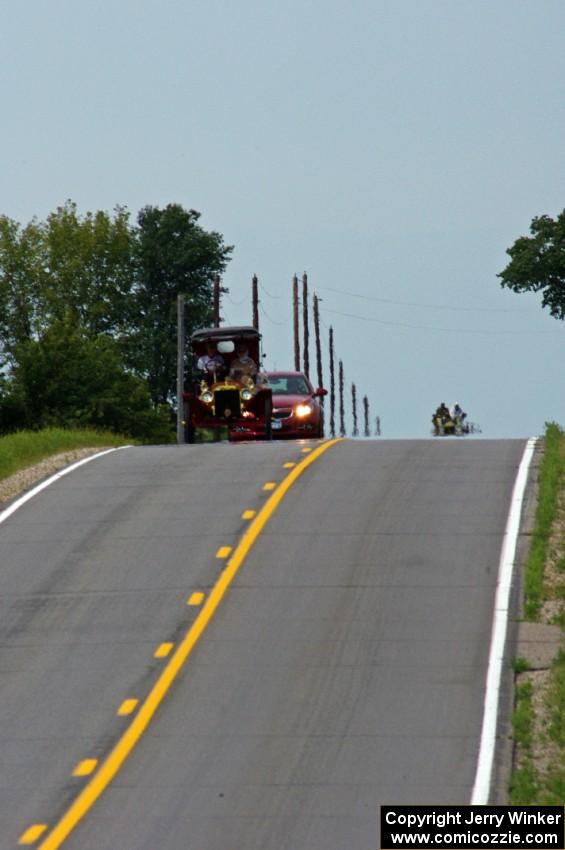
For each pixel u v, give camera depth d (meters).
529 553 77.19
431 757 52.19
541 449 106.38
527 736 53.53
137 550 81.00
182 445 120.00
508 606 69.19
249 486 95.81
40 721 57.53
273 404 142.88
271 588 73.00
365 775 50.66
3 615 71.44
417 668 61.50
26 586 75.69
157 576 76.00
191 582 74.56
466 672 60.94
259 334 136.62
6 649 66.62
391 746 53.34
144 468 105.19
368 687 59.47
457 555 77.25
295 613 69.06
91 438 126.25
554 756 52.12
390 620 67.69
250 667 62.34
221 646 65.12
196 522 86.38
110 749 54.22
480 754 52.38
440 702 57.69
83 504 92.88
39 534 85.81
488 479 94.81
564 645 64.00
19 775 52.12
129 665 63.41
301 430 142.75
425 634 65.62
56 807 48.94
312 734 54.81
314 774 50.94
